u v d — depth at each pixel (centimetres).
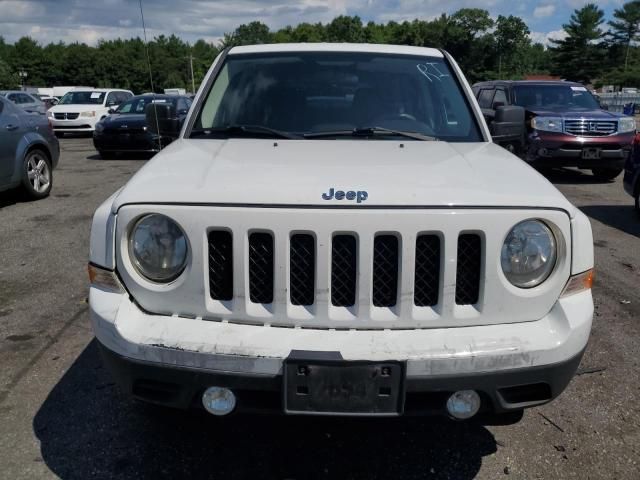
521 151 1087
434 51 389
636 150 775
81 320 420
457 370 217
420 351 216
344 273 225
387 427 298
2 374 343
